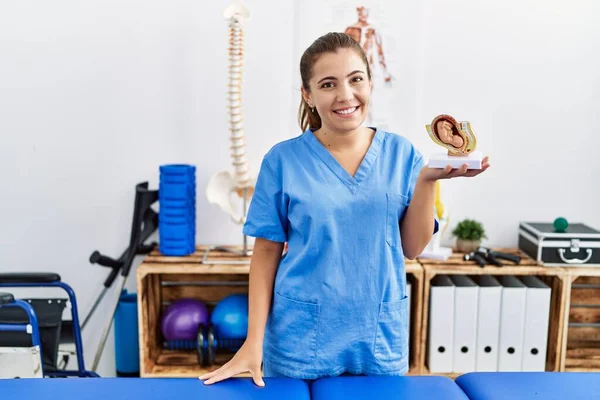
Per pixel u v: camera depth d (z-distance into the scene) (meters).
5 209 2.36
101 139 2.33
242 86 2.28
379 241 1.22
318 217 1.19
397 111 2.33
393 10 2.27
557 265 2.18
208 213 2.40
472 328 2.20
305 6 2.26
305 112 1.31
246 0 2.26
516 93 2.33
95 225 2.38
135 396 1.02
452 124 1.11
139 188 2.17
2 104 2.29
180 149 2.35
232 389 1.06
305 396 1.04
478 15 2.28
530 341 2.21
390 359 1.27
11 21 2.24
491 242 2.43
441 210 2.23
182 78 2.30
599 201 2.40
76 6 2.25
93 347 2.46
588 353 2.40
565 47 2.30
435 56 2.30
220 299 2.47
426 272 2.13
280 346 1.25
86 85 2.29
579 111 2.34
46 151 2.33
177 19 2.26
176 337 2.26
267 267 1.28
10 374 1.92
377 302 1.23
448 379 1.10
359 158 1.24
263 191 1.25
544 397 1.03
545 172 2.38
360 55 1.15
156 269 2.09
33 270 2.40
